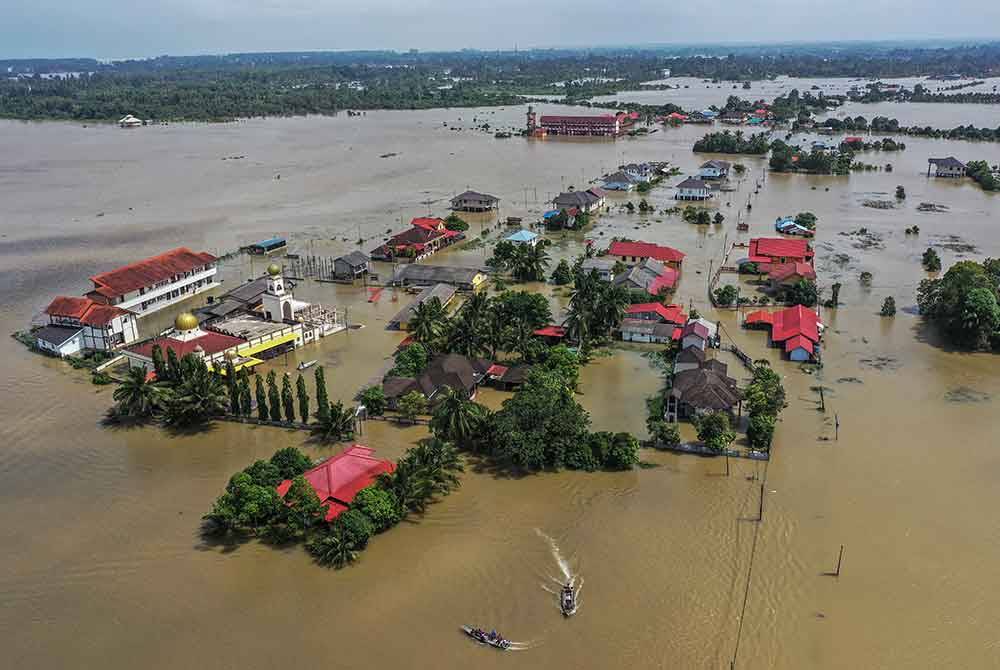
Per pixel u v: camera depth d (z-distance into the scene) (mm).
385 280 184000
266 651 71500
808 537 86188
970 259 190000
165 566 83312
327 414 107188
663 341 142250
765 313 151125
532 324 142625
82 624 75438
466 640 72562
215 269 183375
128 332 145250
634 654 70625
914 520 89000
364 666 69562
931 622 74062
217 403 113688
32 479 100562
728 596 77500
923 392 120875
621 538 86562
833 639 72125
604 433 101688
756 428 104062
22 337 148625
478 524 89375
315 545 84625
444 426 102625
